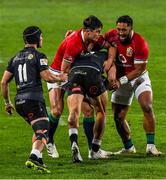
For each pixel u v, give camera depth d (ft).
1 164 100.94
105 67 105.70
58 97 108.47
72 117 99.86
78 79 101.35
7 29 252.42
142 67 107.34
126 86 109.29
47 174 92.89
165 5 310.65
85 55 102.47
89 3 318.86
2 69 186.39
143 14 286.05
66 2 323.37
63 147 114.62
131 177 91.56
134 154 109.29
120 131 110.11
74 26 259.19
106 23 262.47
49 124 102.73
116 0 323.78
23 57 96.27
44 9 303.48
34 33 96.84
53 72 110.01
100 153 105.09
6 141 118.11
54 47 218.59
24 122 132.87
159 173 94.12
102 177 91.30
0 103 149.59
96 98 102.47
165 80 173.06
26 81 95.40
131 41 107.04
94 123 105.50
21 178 90.63
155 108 146.30
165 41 230.48
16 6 313.12
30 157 93.30
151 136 107.65
